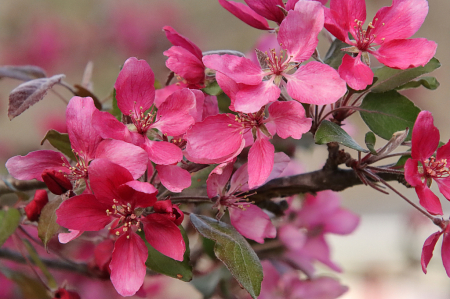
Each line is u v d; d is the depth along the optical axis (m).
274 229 0.53
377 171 0.51
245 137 0.50
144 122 0.50
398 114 0.52
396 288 0.95
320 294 0.63
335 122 0.52
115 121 0.49
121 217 0.49
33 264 0.57
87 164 0.50
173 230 0.49
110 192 0.48
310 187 0.53
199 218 0.51
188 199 0.52
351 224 0.62
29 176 0.50
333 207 0.62
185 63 0.52
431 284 0.95
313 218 0.62
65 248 0.61
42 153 0.51
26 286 0.58
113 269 0.49
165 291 0.67
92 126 0.49
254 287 0.49
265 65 0.50
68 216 0.48
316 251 0.62
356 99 0.52
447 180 0.50
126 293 0.49
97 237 0.56
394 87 0.52
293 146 0.62
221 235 0.50
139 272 0.49
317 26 0.49
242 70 0.49
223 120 0.50
